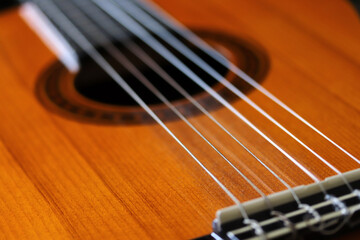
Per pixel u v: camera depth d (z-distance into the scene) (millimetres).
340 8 523
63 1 575
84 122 428
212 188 365
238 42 495
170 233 346
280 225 327
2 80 480
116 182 378
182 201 360
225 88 444
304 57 468
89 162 394
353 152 378
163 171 381
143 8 556
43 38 528
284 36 496
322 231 327
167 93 455
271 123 406
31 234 354
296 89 436
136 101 449
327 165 370
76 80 474
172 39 509
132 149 400
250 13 532
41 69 488
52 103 451
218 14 536
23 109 448
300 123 404
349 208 330
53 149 408
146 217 355
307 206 334
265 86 442
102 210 362
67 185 380
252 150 386
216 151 389
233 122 411
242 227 330
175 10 549
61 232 353
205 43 500
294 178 364
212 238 340
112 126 421
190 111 425
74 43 506
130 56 495
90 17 545
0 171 395
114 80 471
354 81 438
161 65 484
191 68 474
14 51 514
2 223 361
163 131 411
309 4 534
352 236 333
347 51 469
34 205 369
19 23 553
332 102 420
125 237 346
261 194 356
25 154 406
